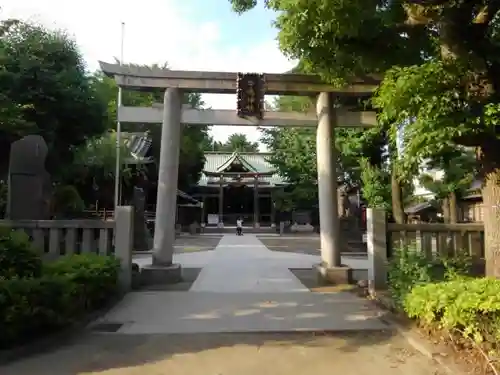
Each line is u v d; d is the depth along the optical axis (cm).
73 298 671
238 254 2041
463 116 494
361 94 1186
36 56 1731
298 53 700
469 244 948
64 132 1914
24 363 517
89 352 559
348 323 700
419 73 513
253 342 599
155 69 1137
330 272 1102
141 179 3338
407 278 724
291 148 3050
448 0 559
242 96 1130
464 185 1259
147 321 716
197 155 4478
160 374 484
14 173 1166
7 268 601
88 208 3028
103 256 901
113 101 3388
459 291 527
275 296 927
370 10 597
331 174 1164
